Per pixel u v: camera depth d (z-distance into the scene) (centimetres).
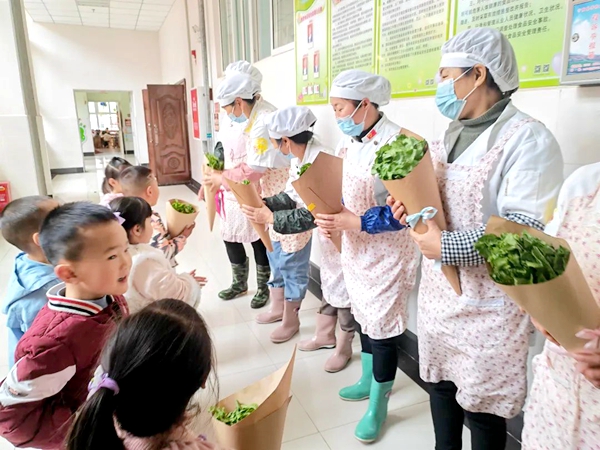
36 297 141
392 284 161
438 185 123
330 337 240
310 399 199
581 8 116
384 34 209
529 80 140
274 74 360
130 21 905
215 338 254
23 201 145
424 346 134
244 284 311
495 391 119
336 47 254
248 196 201
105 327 110
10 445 172
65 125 985
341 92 152
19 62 532
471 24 158
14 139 542
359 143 164
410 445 171
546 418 92
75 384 108
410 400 199
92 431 64
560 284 70
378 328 163
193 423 91
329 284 210
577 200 85
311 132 206
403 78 199
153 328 71
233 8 455
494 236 78
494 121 114
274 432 123
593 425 81
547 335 81
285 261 239
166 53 932
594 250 79
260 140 230
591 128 125
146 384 67
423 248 115
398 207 122
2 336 254
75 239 104
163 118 791
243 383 212
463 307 119
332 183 156
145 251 162
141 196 217
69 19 888
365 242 163
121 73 1007
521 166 105
